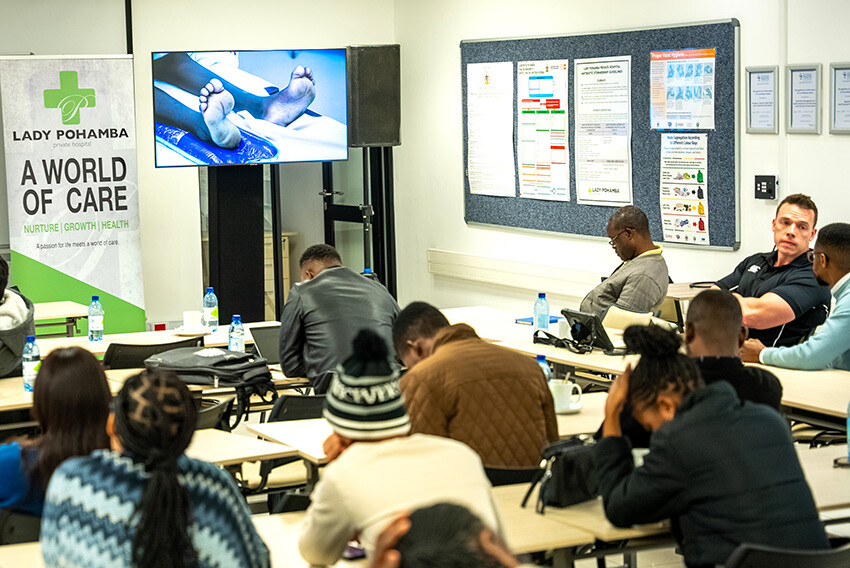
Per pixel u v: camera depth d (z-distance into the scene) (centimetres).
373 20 912
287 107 791
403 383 316
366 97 818
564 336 507
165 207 852
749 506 238
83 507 186
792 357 439
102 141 750
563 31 747
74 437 245
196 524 190
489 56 811
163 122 761
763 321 481
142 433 188
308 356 466
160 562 183
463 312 618
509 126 801
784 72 598
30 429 447
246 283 805
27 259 740
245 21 865
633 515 248
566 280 766
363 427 207
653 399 257
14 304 470
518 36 785
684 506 244
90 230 753
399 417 209
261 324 604
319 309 465
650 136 688
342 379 209
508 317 600
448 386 309
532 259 800
